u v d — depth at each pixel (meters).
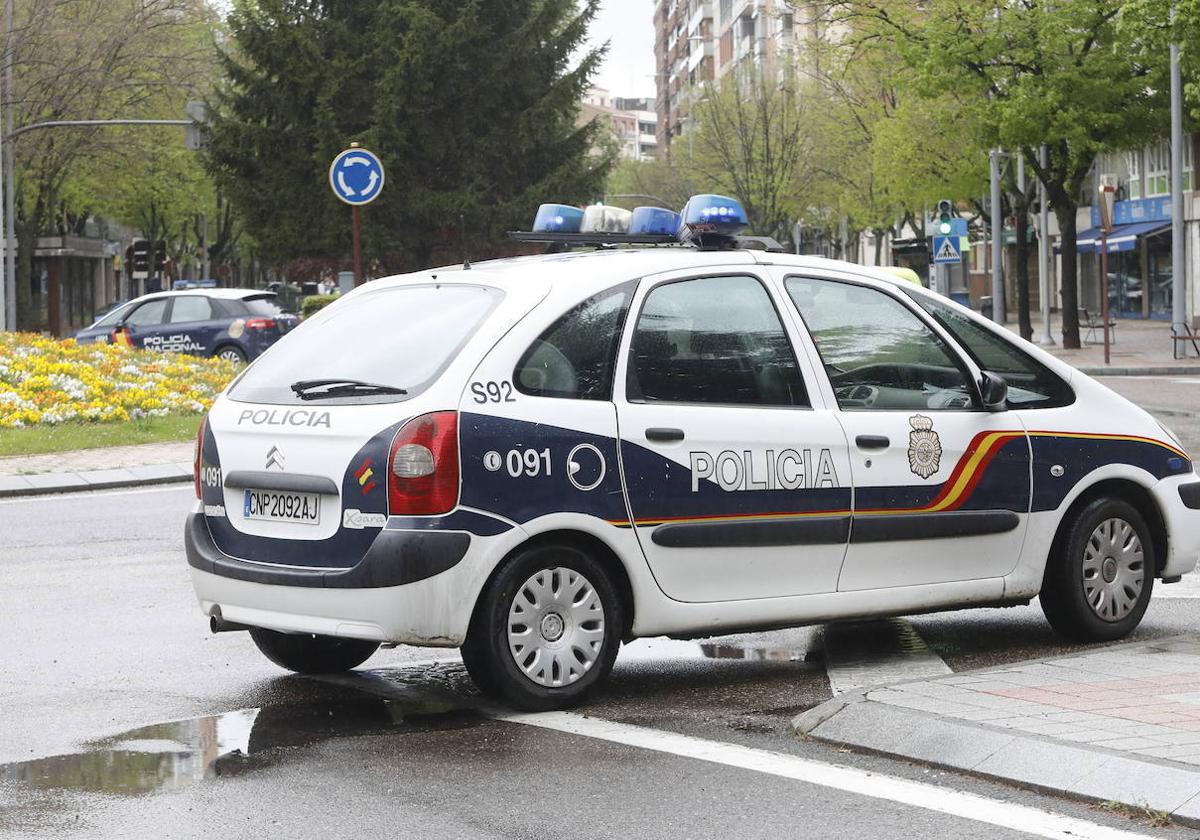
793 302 11.12
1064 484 11.88
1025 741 8.24
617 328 10.35
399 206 73.94
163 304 47.94
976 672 10.26
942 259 55.66
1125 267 89.31
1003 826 7.33
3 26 63.56
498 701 10.07
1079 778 7.81
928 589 11.31
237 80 74.38
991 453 11.56
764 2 156.88
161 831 7.41
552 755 8.77
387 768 8.52
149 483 25.11
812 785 8.08
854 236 113.12
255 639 11.05
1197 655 10.90
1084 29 55.94
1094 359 54.25
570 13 77.19
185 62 71.75
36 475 25.11
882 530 11.05
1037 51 55.81
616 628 10.17
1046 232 68.75
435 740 9.16
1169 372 48.62
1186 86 43.78
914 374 11.48
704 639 12.50
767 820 7.50
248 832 7.40
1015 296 112.81
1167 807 7.39
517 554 9.82
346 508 9.73
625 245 12.34
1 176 66.81
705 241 11.78
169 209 98.12
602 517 10.04
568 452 9.95
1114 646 11.36
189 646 12.24
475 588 9.62
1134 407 12.46
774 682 10.80
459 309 10.33
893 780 8.15
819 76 94.19
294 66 72.75
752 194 103.06
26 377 32.78
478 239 74.94
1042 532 11.79
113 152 72.81
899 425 11.20
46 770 8.55
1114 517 12.09
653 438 10.23
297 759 8.73
